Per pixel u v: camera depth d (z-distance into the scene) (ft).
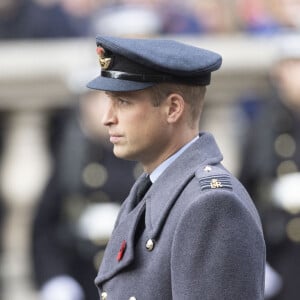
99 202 99.19
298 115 104.68
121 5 136.46
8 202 127.44
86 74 102.06
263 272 59.36
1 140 127.75
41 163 127.03
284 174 102.78
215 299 57.72
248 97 129.59
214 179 59.47
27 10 132.57
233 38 136.15
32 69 125.80
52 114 126.31
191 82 60.18
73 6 134.72
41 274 98.27
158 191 60.70
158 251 59.36
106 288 61.11
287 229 101.04
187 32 139.74
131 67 59.98
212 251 58.08
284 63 105.91
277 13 135.95
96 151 99.76
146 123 60.13
